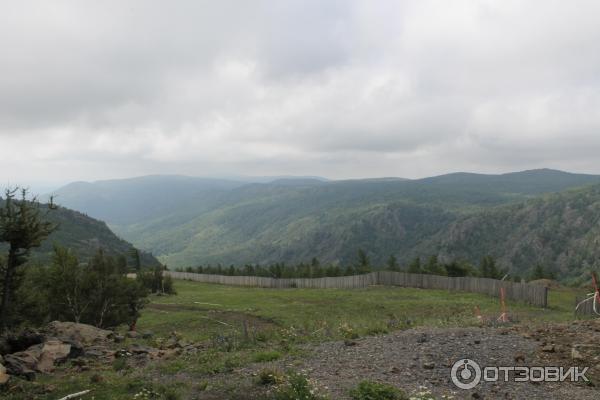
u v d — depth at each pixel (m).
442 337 16.50
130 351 18.09
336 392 11.62
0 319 19.34
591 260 198.75
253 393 12.05
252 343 18.66
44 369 15.73
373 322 25.36
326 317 36.22
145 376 14.30
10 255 19.28
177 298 58.19
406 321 22.92
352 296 51.28
